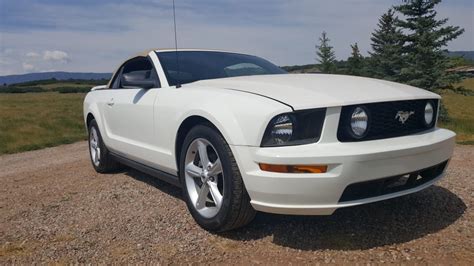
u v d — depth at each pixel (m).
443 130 3.21
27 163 8.50
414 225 3.11
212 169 3.11
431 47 22.83
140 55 4.54
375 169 2.57
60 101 48.84
